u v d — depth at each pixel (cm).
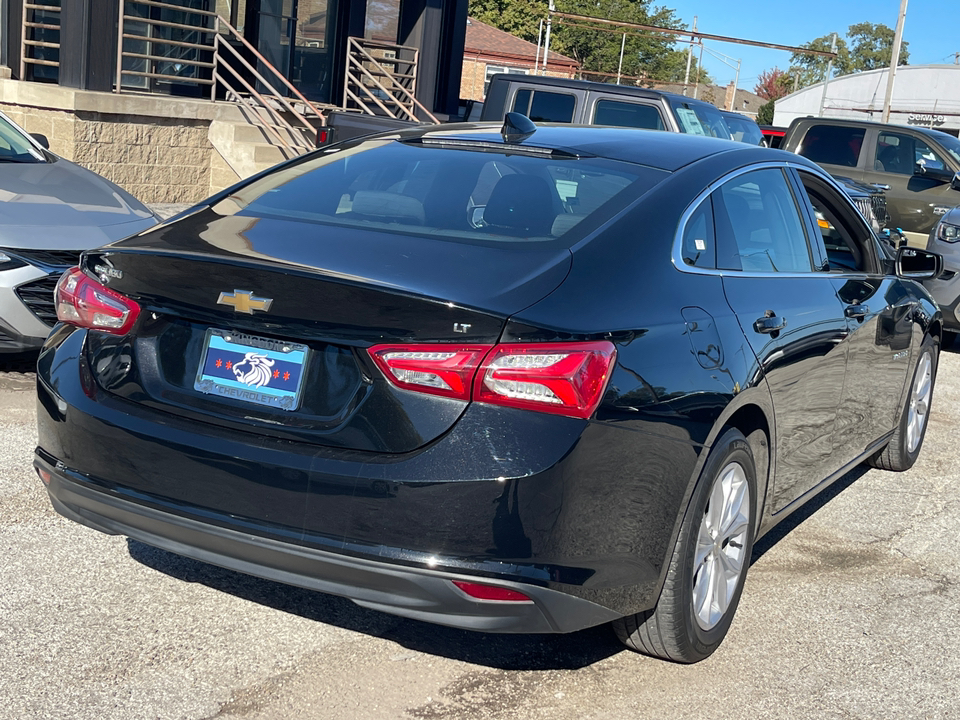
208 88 1495
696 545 296
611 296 273
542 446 247
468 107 1488
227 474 262
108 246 298
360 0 1712
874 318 425
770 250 365
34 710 269
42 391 298
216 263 268
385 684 295
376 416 253
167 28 1403
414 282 258
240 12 1534
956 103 5909
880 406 468
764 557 413
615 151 350
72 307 296
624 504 265
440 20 1766
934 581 401
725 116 1116
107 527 287
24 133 697
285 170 362
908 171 1243
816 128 1313
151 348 283
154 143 1234
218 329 274
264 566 264
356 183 338
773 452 345
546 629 261
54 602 328
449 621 255
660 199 316
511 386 246
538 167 334
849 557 420
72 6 1174
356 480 250
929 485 526
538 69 5456
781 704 300
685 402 279
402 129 402
